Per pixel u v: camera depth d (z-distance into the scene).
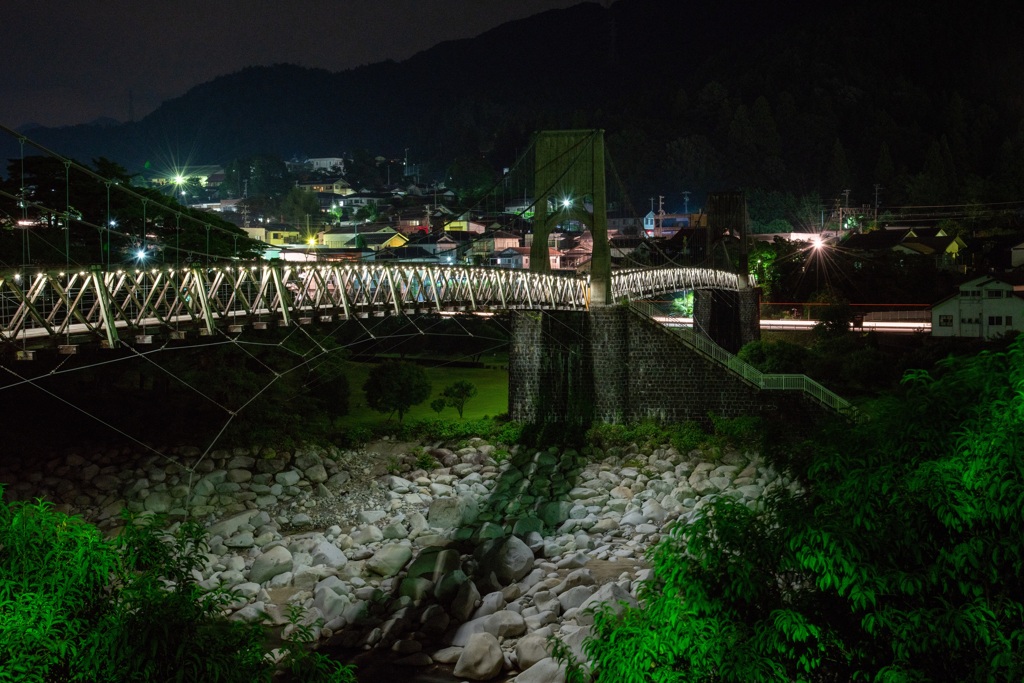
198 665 13.66
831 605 14.60
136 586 14.41
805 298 94.88
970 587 13.25
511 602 28.00
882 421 15.12
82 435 48.62
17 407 50.16
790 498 15.39
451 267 46.34
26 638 12.91
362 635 25.72
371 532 35.94
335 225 171.88
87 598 14.12
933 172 190.62
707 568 14.87
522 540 34.78
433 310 45.22
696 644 14.11
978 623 12.70
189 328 34.00
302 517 40.09
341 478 45.94
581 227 141.50
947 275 92.56
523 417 56.56
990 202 169.25
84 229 53.28
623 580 29.34
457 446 52.47
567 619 25.77
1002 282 70.00
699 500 39.78
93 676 13.32
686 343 54.66
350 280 41.03
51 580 13.66
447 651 24.30
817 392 52.78
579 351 56.22
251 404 52.88
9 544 13.82
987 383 13.84
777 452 18.11
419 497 43.38
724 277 79.50
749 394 53.53
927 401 14.45
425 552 31.44
